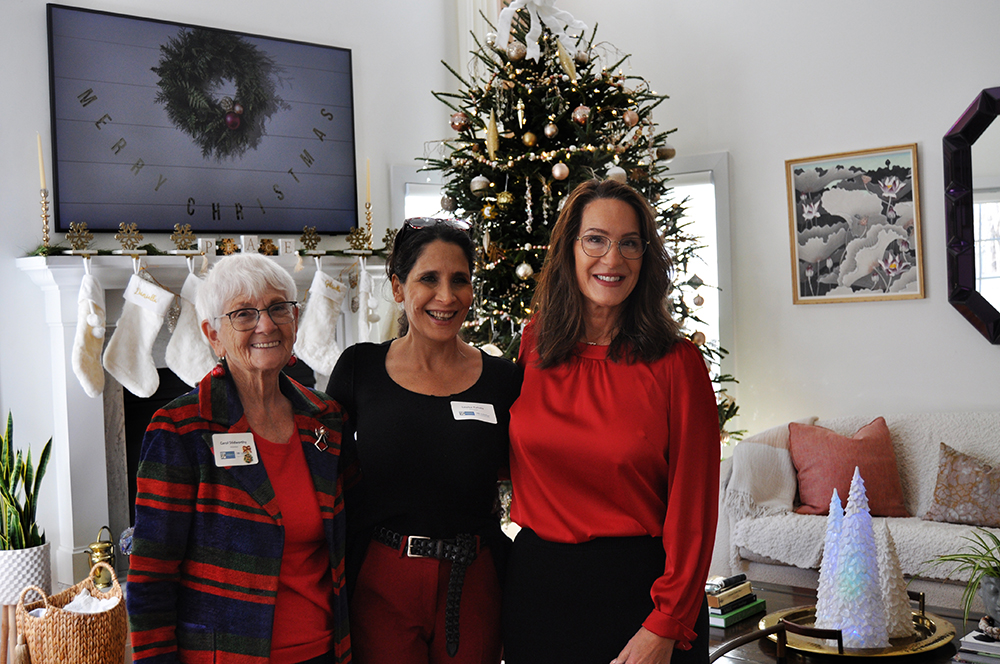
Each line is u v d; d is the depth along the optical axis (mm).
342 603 1629
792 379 4988
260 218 4770
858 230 4746
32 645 3021
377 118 5258
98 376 3961
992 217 4379
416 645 1733
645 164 4152
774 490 4270
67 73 4152
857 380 4789
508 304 4047
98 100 4242
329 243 5047
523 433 1731
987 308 4387
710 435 1658
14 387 4027
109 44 4266
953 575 3531
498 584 1827
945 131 4504
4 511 3551
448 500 1764
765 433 4438
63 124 4141
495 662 1817
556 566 1670
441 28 5594
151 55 4391
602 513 1662
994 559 2283
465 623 1754
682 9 5230
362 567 1761
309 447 1646
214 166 4609
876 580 2170
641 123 4191
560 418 1706
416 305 1785
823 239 4848
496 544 1838
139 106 4363
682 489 1618
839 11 4758
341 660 1609
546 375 1778
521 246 4062
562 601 1653
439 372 1839
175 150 4477
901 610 2193
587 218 1703
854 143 4750
